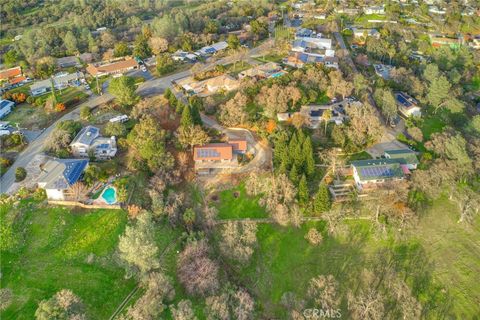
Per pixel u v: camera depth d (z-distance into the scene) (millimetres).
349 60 187625
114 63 176250
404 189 111062
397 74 165750
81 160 111688
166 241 99000
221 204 110688
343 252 101188
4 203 100875
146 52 189625
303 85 150000
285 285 93750
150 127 117312
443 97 149125
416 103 151375
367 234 105000
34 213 99312
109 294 86312
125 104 142000
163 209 102500
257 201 111250
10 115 141125
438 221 109562
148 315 78375
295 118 129500
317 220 107625
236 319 83312
